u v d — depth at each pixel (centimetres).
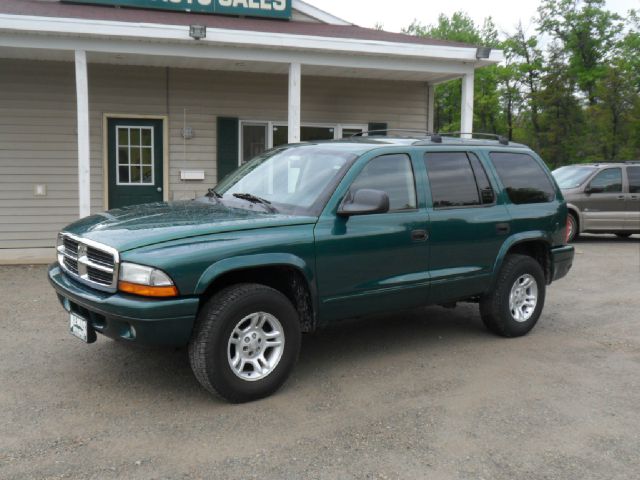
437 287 509
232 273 418
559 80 3553
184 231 396
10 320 597
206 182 1153
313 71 1105
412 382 455
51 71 1046
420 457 340
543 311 695
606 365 503
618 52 4047
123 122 1096
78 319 415
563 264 614
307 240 429
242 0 1141
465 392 437
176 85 1114
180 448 344
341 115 1230
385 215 475
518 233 564
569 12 4138
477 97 4612
